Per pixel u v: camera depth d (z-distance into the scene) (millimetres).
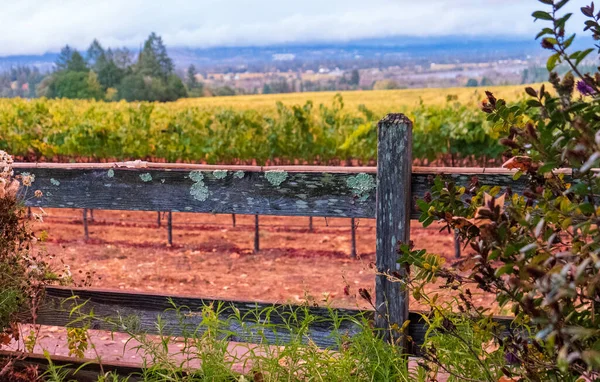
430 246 9594
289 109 13758
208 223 10633
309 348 2936
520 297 1887
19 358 3227
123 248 9688
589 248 1716
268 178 3074
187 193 3197
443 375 2896
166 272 8336
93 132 13320
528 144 1853
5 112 16844
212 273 8352
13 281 3105
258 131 12711
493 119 2227
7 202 3152
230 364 2906
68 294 3273
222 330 2998
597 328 1771
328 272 8328
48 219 11758
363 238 10203
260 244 9930
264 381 2805
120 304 3227
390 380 2729
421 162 12438
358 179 2959
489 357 2709
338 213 3006
